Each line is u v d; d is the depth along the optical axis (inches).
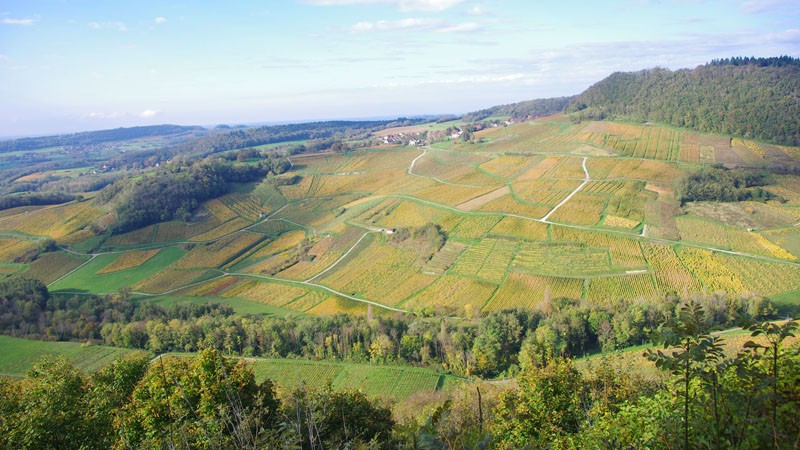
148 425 788.0
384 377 2447.1
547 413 727.7
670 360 277.4
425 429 366.0
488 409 855.1
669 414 348.5
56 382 895.7
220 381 807.1
